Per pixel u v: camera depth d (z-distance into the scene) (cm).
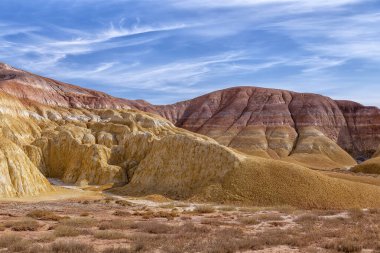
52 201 5725
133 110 14150
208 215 4197
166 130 12662
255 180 5953
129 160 9506
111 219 3688
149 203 5781
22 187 6262
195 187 6556
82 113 13750
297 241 2277
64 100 15738
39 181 6756
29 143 10475
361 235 2491
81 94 17425
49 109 13112
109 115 13775
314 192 5503
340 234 2573
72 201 5797
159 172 7269
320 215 4034
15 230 2903
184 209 4966
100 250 2075
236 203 5591
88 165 9000
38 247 2044
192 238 2433
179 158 7169
